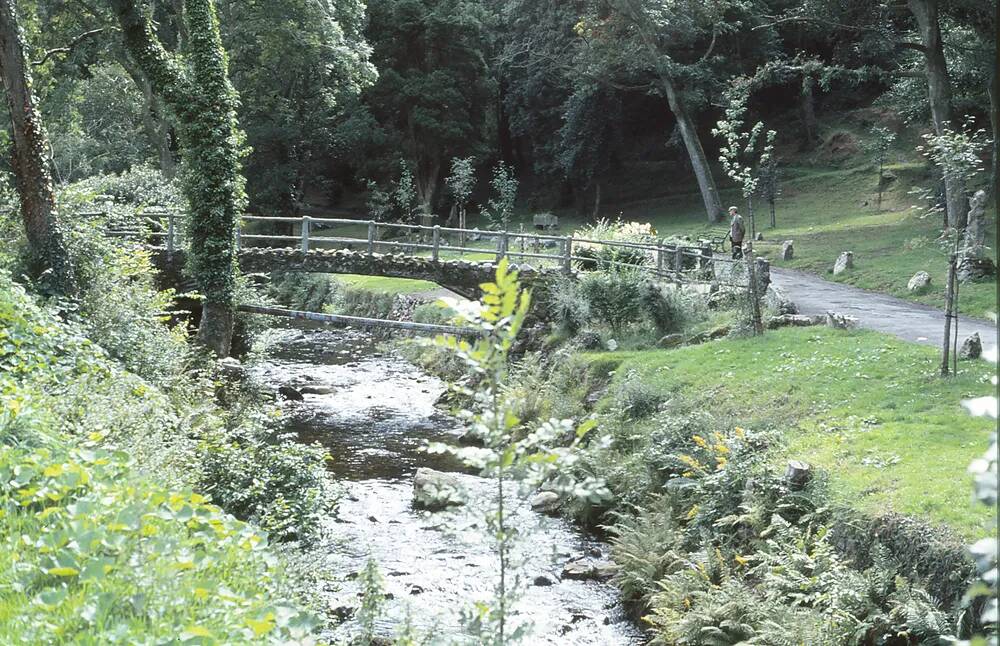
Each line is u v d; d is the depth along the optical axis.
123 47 37.72
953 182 29.83
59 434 8.19
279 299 43.31
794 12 38.25
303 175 55.16
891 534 10.00
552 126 60.44
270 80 50.34
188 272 23.23
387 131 58.56
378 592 7.16
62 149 49.41
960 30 38.28
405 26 57.06
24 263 18.14
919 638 8.77
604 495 4.08
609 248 25.11
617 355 20.05
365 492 16.59
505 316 3.91
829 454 12.62
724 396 16.19
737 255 27.70
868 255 32.78
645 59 48.81
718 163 60.31
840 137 55.59
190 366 19.34
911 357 16.50
